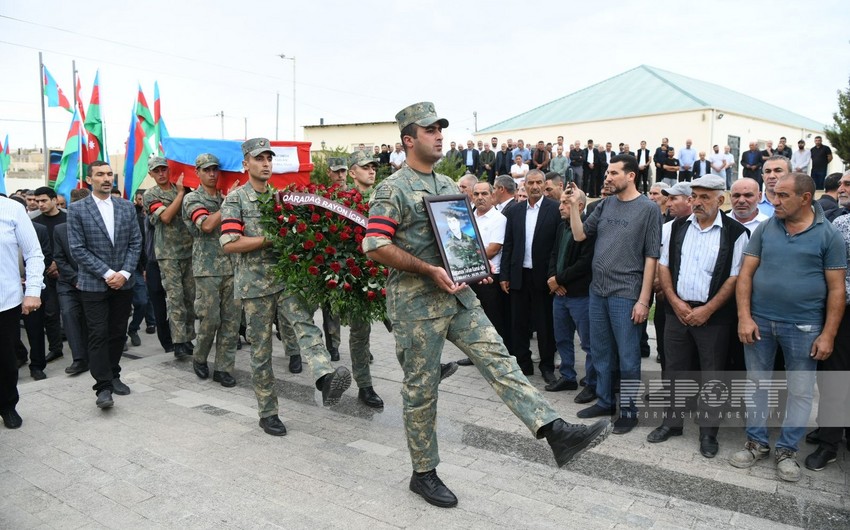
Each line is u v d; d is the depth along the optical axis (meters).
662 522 3.20
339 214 4.34
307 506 3.36
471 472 3.82
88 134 9.34
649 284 4.43
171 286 6.47
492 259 5.96
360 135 30.91
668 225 4.75
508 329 6.27
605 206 4.75
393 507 3.34
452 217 3.25
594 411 4.74
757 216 4.86
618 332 4.54
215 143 7.09
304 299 4.38
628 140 23.22
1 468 3.91
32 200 8.67
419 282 3.22
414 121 3.25
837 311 3.63
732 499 3.46
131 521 3.23
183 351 6.63
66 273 6.02
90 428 4.60
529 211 5.75
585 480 3.71
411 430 3.35
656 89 25.31
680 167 18.28
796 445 3.78
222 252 5.68
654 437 4.31
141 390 5.58
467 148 18.39
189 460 4.00
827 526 3.18
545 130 25.39
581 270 5.03
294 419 4.82
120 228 5.19
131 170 9.05
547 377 5.73
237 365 6.45
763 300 3.86
